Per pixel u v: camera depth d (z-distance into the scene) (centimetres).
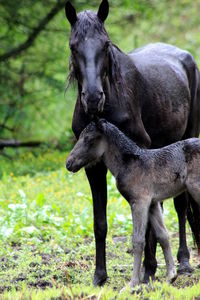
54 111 3319
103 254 1294
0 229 1614
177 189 1180
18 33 2984
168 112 1417
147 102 1363
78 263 1418
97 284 1272
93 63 1154
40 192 2016
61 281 1307
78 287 1143
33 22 2977
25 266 1386
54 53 3005
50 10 2928
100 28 1189
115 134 1189
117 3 2952
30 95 3094
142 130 1301
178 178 1168
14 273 1343
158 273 1372
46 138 3062
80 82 1189
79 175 2273
